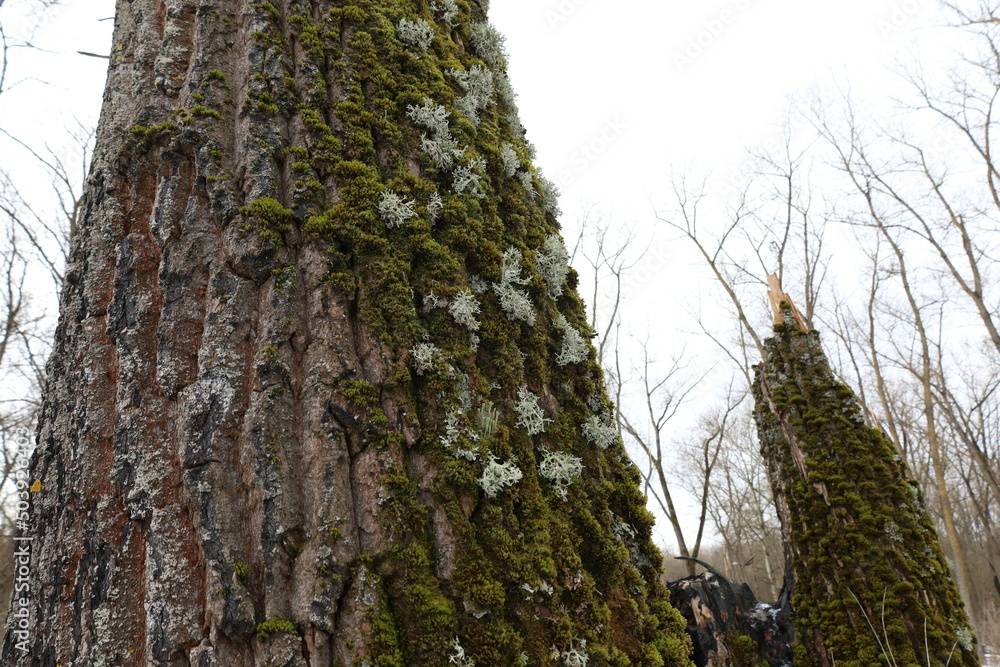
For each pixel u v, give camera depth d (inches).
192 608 68.4
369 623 67.9
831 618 161.5
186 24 100.7
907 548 165.9
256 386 77.7
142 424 76.5
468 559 74.7
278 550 70.6
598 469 102.4
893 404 845.2
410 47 111.2
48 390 85.7
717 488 999.0
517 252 104.9
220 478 73.2
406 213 91.2
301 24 101.8
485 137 112.8
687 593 170.2
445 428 80.7
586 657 77.9
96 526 73.1
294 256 85.7
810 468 179.6
